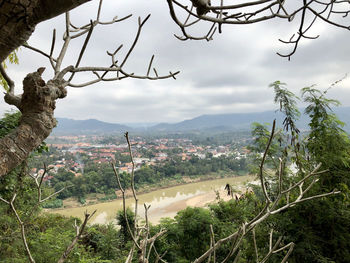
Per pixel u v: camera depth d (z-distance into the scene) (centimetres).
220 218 561
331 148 339
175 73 98
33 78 72
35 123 70
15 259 418
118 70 89
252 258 323
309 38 101
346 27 91
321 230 346
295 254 320
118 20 112
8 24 62
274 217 348
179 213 562
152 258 492
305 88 362
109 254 732
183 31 94
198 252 507
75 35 98
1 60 69
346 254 308
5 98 78
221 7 82
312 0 91
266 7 86
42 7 63
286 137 360
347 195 333
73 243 77
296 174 379
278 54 109
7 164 64
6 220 462
